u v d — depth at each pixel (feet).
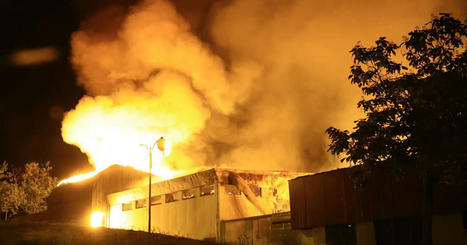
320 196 76.54
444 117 42.45
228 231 99.04
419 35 45.98
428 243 43.86
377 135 46.65
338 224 72.69
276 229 88.28
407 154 45.52
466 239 56.90
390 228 66.28
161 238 69.56
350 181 71.82
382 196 66.49
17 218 127.95
